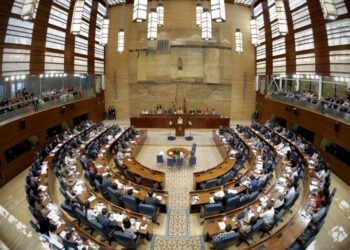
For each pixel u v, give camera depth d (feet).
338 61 44.93
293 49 59.11
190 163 46.91
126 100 80.38
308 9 51.03
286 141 49.78
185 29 75.97
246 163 47.32
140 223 24.75
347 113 40.73
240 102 80.43
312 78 59.36
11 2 40.14
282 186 30.86
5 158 38.60
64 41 57.93
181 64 77.10
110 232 23.85
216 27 76.33
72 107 61.46
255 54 79.56
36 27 48.03
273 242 20.45
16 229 27.07
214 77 77.97
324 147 46.68
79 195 28.58
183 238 25.95
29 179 31.68
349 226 27.94
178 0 75.25
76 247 19.92
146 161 49.03
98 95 76.69
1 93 49.73
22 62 44.93
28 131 45.01
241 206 29.04
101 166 38.29
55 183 37.45
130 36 77.56
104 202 27.25
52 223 23.40
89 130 58.85
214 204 27.53
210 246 24.71
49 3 50.34
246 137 55.31
